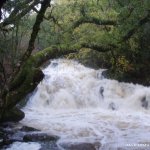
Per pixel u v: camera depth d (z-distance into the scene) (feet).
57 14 50.57
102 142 35.32
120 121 45.34
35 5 34.45
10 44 33.86
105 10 51.85
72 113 51.06
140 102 56.13
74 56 63.46
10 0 32.27
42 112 51.19
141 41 57.47
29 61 35.76
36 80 34.32
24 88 33.65
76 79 61.36
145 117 48.34
